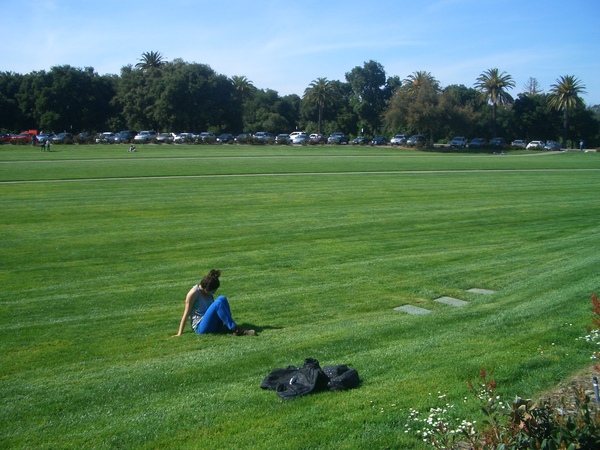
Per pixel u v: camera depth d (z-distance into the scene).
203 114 109.81
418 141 94.38
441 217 24.72
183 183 34.47
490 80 111.94
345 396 6.25
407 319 10.34
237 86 132.12
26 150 66.56
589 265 14.57
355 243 19.30
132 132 103.88
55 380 7.55
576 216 25.61
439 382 6.47
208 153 66.06
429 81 99.06
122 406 6.41
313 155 66.50
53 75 110.00
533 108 118.19
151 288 13.67
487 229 22.27
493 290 13.39
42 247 18.19
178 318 11.08
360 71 132.38
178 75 108.38
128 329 10.33
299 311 11.60
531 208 27.69
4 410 6.45
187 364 7.84
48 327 10.52
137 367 7.95
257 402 6.23
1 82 111.44
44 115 106.56
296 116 136.25
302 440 5.23
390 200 29.27
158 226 21.72
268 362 7.77
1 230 20.70
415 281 14.28
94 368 8.09
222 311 9.70
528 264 16.12
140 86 111.75
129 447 5.33
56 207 25.48
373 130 132.25
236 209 25.73
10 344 9.48
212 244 18.88
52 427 5.93
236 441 5.30
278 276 14.88
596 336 7.48
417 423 5.45
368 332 9.28
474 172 45.66
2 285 13.96
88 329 10.37
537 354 7.32
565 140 112.12
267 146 88.06
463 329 9.06
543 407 4.22
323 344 8.58
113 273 15.24
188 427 5.67
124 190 31.08
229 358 8.02
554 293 11.58
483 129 117.44
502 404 5.41
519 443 3.84
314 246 18.75
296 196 29.92
